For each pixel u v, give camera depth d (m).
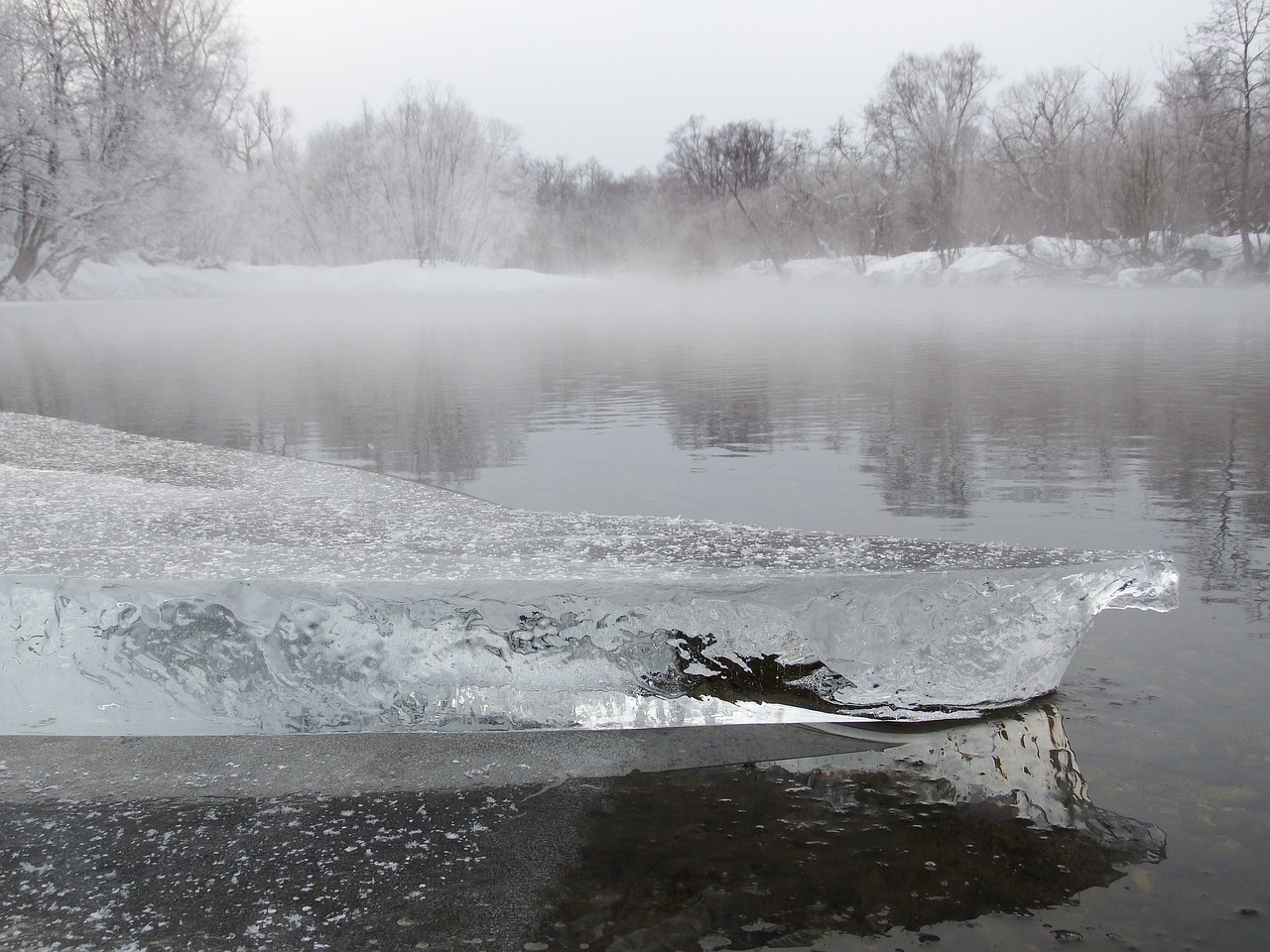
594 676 1.82
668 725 1.81
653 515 3.29
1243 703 1.77
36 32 23.14
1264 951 1.14
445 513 2.82
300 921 1.25
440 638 1.81
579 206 63.00
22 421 5.20
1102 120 31.48
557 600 1.81
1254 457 4.12
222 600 1.81
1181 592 2.39
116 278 28.09
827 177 40.75
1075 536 2.95
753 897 1.27
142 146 25.09
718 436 4.99
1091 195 29.61
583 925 1.23
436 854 1.40
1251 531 2.97
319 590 1.81
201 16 29.20
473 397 6.79
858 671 1.81
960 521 3.19
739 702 1.83
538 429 5.28
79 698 1.82
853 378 7.59
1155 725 1.71
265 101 43.66
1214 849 1.35
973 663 1.81
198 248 30.97
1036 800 1.49
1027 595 1.84
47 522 2.40
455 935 1.21
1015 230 32.81
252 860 1.39
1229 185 26.81
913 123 36.38
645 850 1.39
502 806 1.53
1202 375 7.15
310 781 1.62
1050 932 1.19
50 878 1.36
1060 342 10.60
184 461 4.20
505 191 40.75
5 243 25.06
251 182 32.38
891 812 1.48
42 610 1.82
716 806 1.51
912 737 1.73
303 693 1.81
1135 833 1.39
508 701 1.82
